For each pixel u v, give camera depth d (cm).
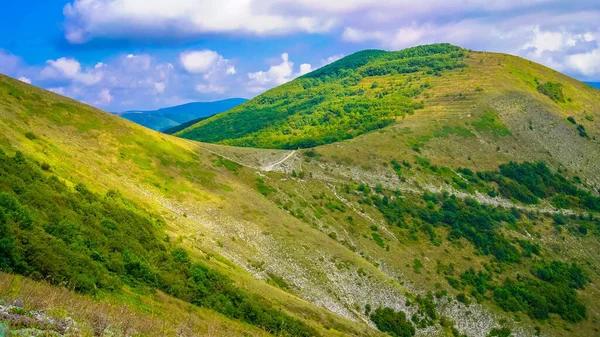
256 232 9075
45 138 8425
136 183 8869
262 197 11275
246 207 10081
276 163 13750
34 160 5675
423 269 11269
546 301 11375
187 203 9131
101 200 5488
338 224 11888
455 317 9994
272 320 4916
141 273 4038
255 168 13038
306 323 5584
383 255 11238
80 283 2952
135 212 6066
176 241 6178
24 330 1758
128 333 2234
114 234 4538
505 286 11606
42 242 3048
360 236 11712
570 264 13775
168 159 10712
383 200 13838
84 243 3847
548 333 10431
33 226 3391
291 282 7919
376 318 8294
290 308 6088
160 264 4675
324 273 8675
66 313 2138
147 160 10119
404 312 8794
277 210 10725
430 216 13762
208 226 8556
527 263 12962
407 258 11494
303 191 12800
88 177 6738
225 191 10506
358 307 8356
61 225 3816
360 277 9044
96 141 9812
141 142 10744
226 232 8656
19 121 8438
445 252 12312
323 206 12469
